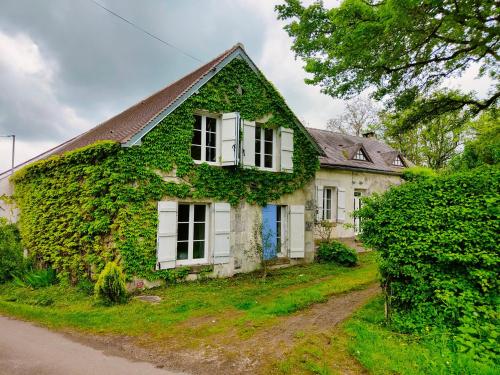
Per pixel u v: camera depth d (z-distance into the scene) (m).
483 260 4.82
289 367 4.36
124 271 8.63
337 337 5.23
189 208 10.08
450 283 5.08
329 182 16.94
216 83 10.53
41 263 11.84
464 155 10.41
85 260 9.63
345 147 20.44
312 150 13.00
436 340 4.71
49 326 6.53
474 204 5.16
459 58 9.91
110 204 8.76
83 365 4.67
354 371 4.22
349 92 9.79
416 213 5.59
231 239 10.65
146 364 4.70
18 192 13.57
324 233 15.09
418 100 11.77
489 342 4.39
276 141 12.12
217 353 4.98
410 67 9.93
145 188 9.02
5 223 13.43
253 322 6.18
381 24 7.57
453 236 5.09
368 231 6.09
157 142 9.26
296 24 9.43
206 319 6.58
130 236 8.74
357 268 11.27
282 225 12.20
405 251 5.57
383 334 5.24
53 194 10.98
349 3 7.55
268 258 11.40
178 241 9.83
